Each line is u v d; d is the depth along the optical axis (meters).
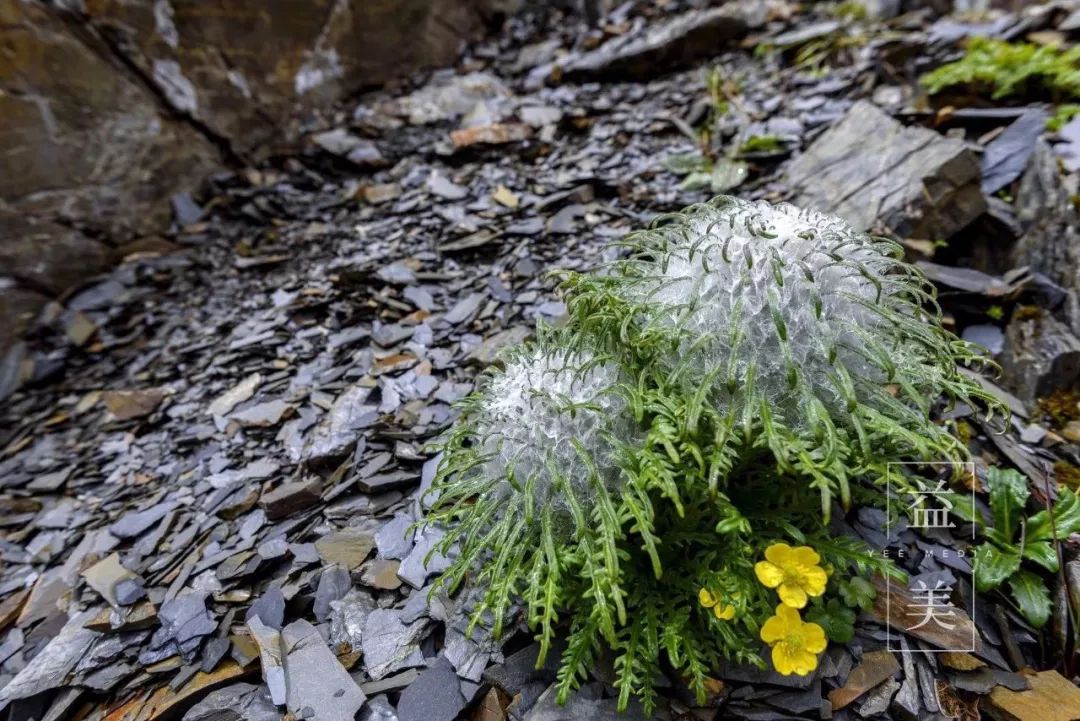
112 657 0.25
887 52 0.51
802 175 0.42
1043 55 0.44
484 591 0.23
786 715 0.19
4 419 0.42
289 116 0.64
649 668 0.19
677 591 0.20
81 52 0.51
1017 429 0.27
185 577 0.27
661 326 0.20
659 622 0.19
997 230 0.36
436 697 0.21
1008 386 0.30
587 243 0.42
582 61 0.62
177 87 0.57
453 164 0.55
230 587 0.26
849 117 0.43
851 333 0.19
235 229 0.55
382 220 0.50
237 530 0.29
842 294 0.19
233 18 0.59
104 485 0.35
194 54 0.57
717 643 0.19
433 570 0.25
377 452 0.31
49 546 0.32
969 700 0.20
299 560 0.27
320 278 0.46
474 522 0.20
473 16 0.77
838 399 0.18
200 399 0.39
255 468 0.32
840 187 0.39
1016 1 0.58
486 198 0.49
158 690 0.23
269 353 0.40
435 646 0.23
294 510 0.29
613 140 0.52
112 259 0.54
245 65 0.60
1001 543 0.23
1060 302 0.31
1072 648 0.20
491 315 0.38
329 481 0.30
